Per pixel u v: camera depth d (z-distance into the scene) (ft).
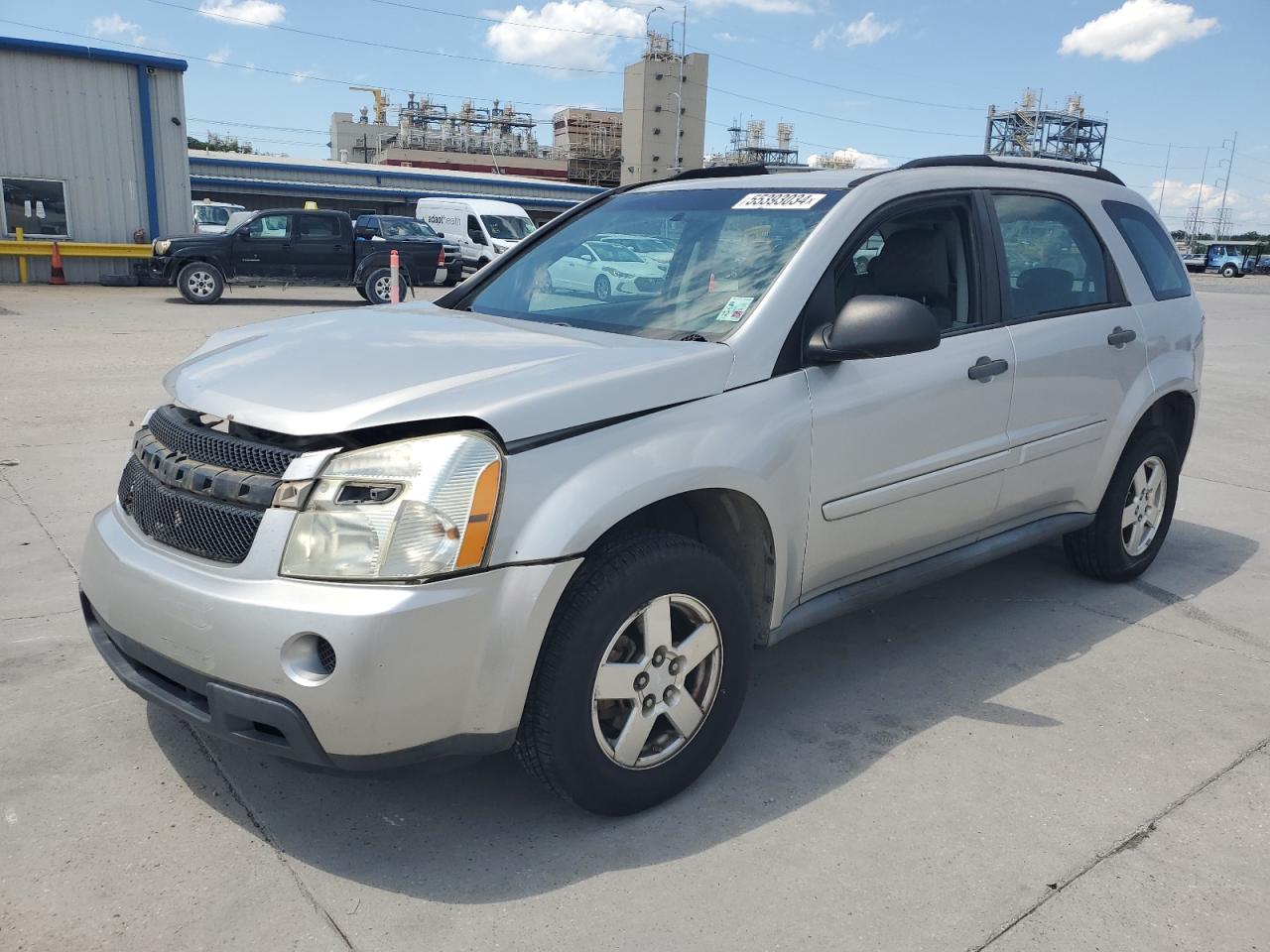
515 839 9.09
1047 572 16.63
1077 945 7.88
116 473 20.51
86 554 9.62
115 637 9.10
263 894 8.23
